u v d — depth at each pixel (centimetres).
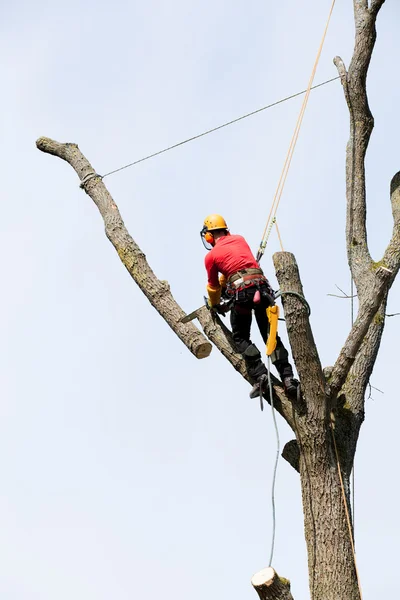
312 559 1072
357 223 1379
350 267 1351
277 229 1227
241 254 1130
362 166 1416
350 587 1045
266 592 999
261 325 1137
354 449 1161
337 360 1113
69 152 1528
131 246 1362
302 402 1099
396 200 1372
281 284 1085
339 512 1076
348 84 1429
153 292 1303
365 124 1427
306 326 1073
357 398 1191
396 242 1322
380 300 1103
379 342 1257
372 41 1420
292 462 1159
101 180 1492
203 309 1215
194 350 1232
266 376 1107
